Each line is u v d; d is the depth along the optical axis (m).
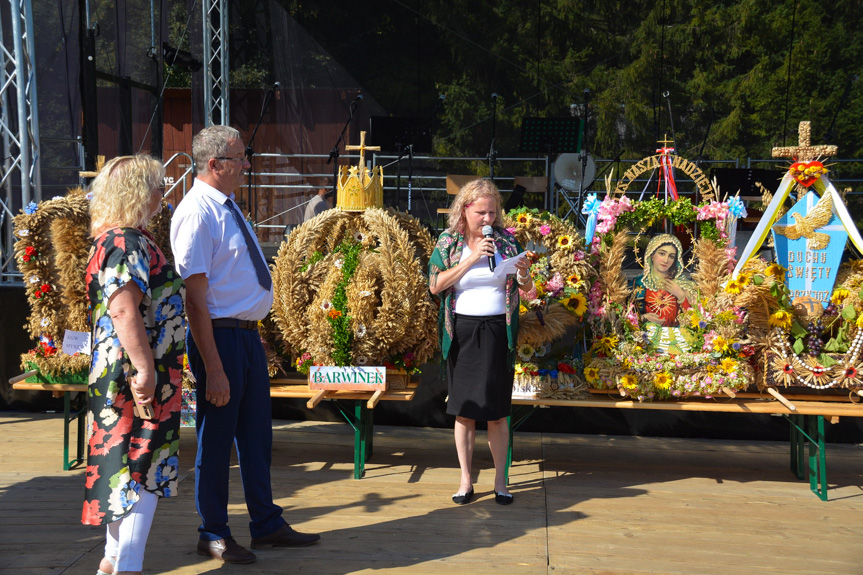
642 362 3.65
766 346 3.66
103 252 2.32
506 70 13.52
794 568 2.75
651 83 13.93
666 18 14.33
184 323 2.47
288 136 11.09
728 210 3.75
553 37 13.98
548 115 13.45
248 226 2.81
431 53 12.97
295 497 3.48
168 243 4.00
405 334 3.74
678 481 3.78
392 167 11.04
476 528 3.10
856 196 11.84
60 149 7.11
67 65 7.48
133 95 8.60
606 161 12.59
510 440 3.84
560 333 3.73
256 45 10.99
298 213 10.76
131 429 2.34
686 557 2.84
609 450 4.34
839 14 13.82
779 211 3.71
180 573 2.64
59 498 3.43
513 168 12.92
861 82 13.24
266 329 3.98
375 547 2.89
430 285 3.35
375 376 3.66
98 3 8.02
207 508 2.74
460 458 3.45
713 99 13.80
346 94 11.36
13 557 2.78
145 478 2.35
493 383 3.27
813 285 3.67
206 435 2.70
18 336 4.98
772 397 3.76
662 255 3.79
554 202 9.42
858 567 2.77
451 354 3.35
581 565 2.76
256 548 2.87
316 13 11.49
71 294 3.82
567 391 3.72
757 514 3.31
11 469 3.84
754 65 14.08
